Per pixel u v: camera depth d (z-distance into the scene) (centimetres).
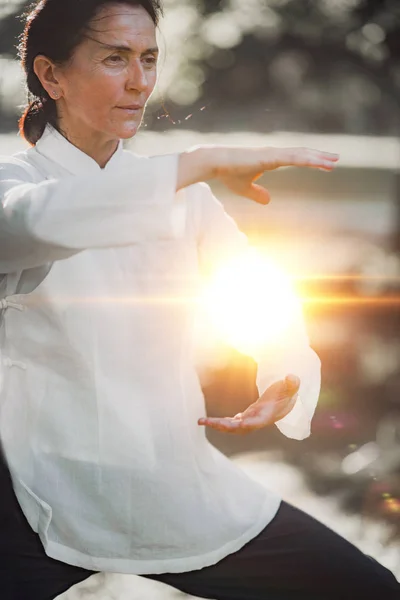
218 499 430
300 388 446
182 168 344
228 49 1395
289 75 1484
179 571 427
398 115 1638
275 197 2048
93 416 412
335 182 1914
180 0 1318
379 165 1778
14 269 370
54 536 420
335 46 1391
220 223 449
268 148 342
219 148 346
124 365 414
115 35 400
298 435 452
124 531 420
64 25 404
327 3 1341
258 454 1034
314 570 432
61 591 428
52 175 421
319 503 899
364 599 435
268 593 437
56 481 415
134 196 345
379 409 1143
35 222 346
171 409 420
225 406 1189
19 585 420
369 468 966
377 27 1348
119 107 410
